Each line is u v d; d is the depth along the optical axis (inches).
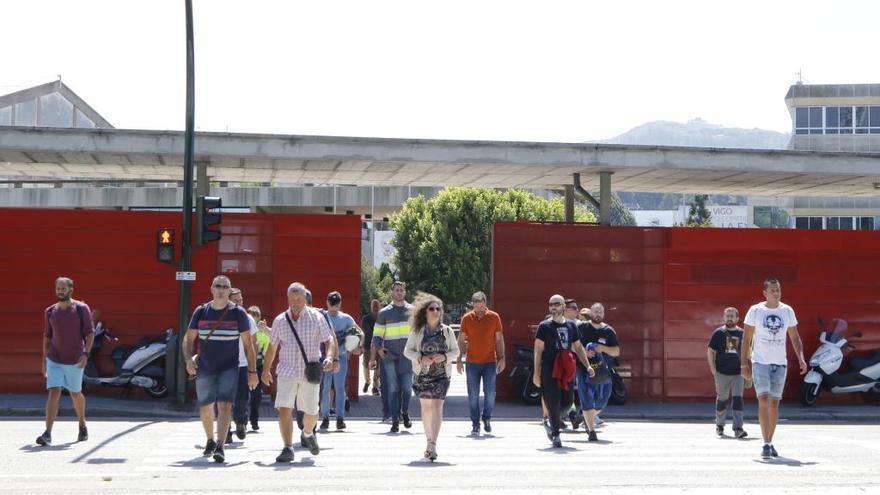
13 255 917.8
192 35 802.8
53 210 925.8
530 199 2780.5
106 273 928.3
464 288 2689.5
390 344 687.7
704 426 792.3
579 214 2780.5
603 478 455.2
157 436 630.5
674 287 986.1
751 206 3804.1
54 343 567.2
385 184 1202.0
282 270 946.7
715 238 987.9
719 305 987.3
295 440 620.1
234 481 435.5
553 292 973.2
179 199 2775.6
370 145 949.8
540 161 970.7
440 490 414.3
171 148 930.7
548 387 589.9
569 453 556.7
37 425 694.5
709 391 981.2
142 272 932.0
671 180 1100.5
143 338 922.1
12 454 527.2
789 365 984.9
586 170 1018.1
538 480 447.2
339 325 698.8
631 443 620.4
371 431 696.4
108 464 490.6
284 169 1039.0
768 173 1019.9
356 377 941.8
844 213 3097.9
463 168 1010.7
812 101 3021.7
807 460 531.5
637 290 982.4
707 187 1174.3
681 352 982.4
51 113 2422.5
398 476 456.1
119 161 989.2
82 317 573.3
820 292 994.7
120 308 927.0
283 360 508.7
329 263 951.0
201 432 657.6
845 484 443.2
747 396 984.3
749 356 551.5
